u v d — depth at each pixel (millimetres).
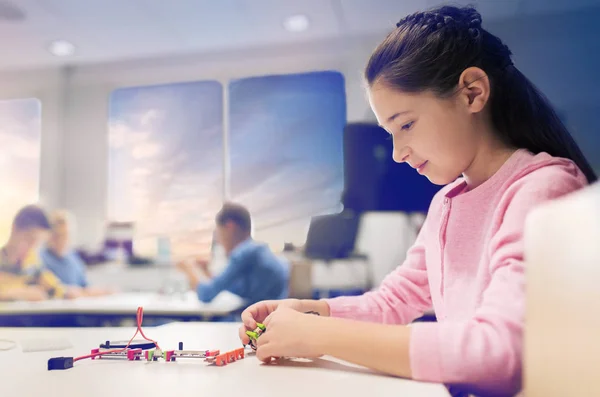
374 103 714
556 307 278
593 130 2514
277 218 4035
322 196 3969
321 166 3979
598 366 248
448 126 676
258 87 4117
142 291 3623
